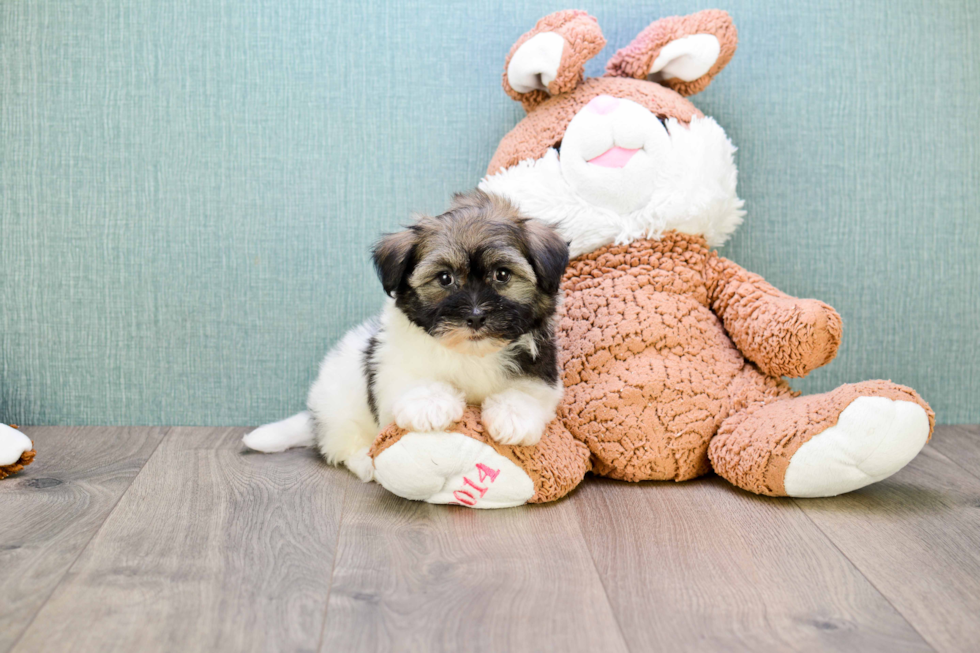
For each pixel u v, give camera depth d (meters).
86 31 2.34
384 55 2.40
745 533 1.69
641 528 1.71
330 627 1.29
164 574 1.47
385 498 1.89
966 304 2.53
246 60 2.37
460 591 1.42
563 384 2.04
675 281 2.11
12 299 2.41
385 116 2.41
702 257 2.18
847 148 2.47
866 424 1.78
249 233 2.42
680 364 2.03
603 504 1.86
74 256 2.40
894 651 1.24
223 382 2.47
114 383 2.46
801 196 2.48
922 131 2.47
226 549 1.58
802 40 2.43
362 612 1.34
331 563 1.53
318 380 2.18
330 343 2.47
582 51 2.11
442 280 1.72
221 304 2.44
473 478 1.76
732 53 2.21
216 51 2.37
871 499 1.89
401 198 2.44
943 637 1.28
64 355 2.44
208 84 2.37
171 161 2.39
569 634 1.28
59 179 2.38
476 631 1.29
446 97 2.42
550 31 2.14
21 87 2.34
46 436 2.35
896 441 1.77
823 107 2.45
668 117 2.14
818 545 1.63
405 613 1.34
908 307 2.53
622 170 2.07
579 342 2.06
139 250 2.41
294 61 2.38
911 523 1.75
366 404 2.02
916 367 2.55
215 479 2.01
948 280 2.52
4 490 1.90
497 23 2.40
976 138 2.48
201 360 2.46
